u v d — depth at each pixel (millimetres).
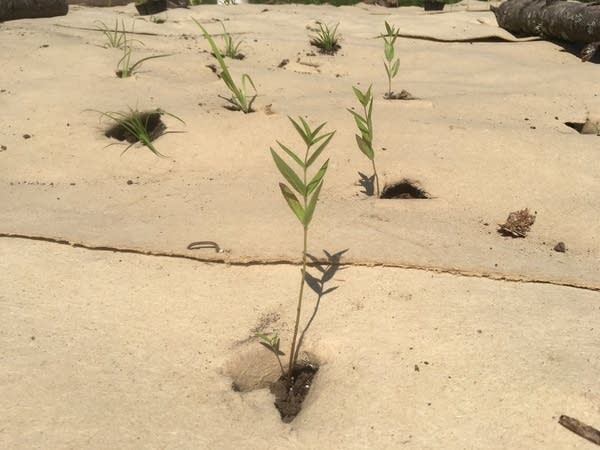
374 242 452
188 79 871
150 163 607
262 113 708
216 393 329
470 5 1668
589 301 397
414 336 357
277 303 391
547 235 500
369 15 1462
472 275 415
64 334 363
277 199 527
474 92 853
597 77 931
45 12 1192
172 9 1396
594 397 312
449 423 301
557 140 638
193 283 409
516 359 337
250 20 1320
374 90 852
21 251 439
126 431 299
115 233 464
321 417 311
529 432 295
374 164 568
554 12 1119
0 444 288
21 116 693
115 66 873
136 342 359
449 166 584
